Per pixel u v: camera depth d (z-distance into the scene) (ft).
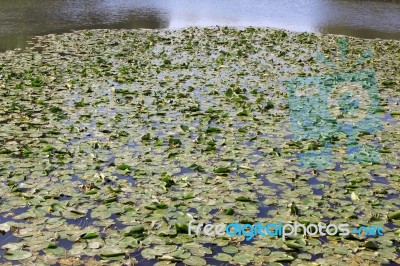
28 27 43.27
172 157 18.37
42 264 12.15
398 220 14.76
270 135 20.93
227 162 18.15
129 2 60.64
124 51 36.04
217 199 15.51
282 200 15.62
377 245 13.28
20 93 25.22
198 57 35.19
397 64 35.37
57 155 18.17
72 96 25.08
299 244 13.26
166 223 14.06
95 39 39.68
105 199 15.16
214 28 47.39
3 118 21.61
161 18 51.88
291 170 17.74
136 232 13.57
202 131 21.04
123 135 20.15
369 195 16.14
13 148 18.52
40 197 15.19
